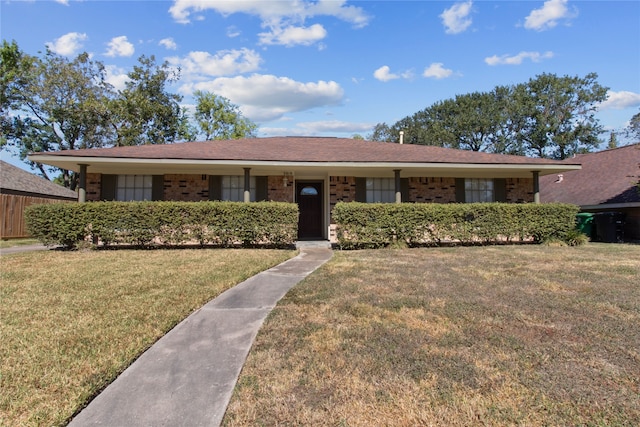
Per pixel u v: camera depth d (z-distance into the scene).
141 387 2.54
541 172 12.87
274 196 13.02
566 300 4.56
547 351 3.02
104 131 29.52
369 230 10.64
